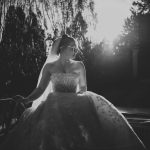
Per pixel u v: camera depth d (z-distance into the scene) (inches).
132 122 224.4
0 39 276.2
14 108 174.1
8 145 146.0
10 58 282.0
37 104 170.2
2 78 291.1
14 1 272.8
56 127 140.7
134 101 973.8
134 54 1127.0
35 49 280.4
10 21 273.7
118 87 1071.6
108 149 138.7
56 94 156.3
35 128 142.7
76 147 136.3
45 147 135.7
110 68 1061.8
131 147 144.4
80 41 290.7
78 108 148.4
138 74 1120.8
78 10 290.4
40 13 281.7
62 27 286.4
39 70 283.3
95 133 141.7
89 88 916.6
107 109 153.5
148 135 214.7
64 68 161.8
